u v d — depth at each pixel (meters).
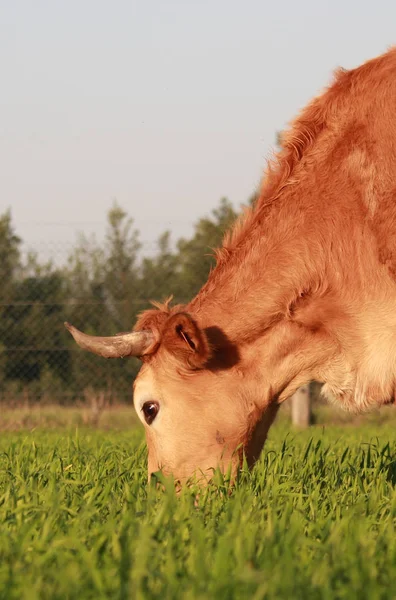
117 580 2.84
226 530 3.45
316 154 5.37
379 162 5.11
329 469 5.61
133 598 2.63
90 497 4.09
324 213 5.25
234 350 5.32
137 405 5.33
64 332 14.05
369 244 5.14
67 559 3.12
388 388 5.26
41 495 4.21
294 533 3.24
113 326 14.27
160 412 5.25
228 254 5.47
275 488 4.44
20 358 13.79
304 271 5.25
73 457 5.93
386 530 3.68
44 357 13.86
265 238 5.36
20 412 13.09
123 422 12.80
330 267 5.21
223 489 4.57
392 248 5.04
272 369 5.35
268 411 5.43
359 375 5.32
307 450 5.96
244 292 5.33
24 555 3.21
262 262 5.33
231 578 2.83
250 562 2.99
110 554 3.21
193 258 13.59
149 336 5.23
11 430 11.79
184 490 4.36
